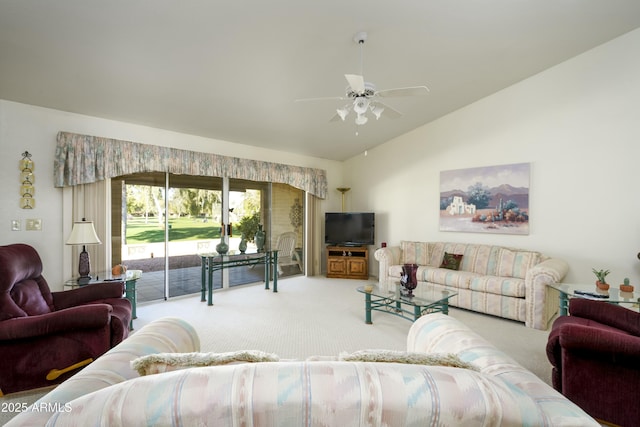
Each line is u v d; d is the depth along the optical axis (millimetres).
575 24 3145
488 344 1316
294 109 4133
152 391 700
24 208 3188
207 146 4656
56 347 2105
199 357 938
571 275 3844
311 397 695
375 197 6125
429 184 5254
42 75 2826
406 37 2959
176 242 4488
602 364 1782
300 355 2664
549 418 742
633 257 3439
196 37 2607
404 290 3400
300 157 6012
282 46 2855
